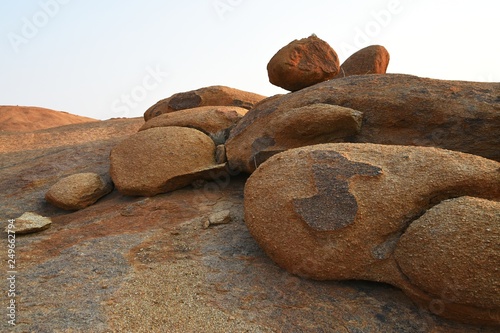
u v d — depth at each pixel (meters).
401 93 4.83
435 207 2.83
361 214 3.01
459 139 4.45
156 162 5.64
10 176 7.32
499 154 4.32
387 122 4.82
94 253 3.94
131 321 2.75
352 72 7.80
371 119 4.91
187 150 5.81
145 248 4.00
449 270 2.46
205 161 5.87
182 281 3.28
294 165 3.59
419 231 2.71
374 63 7.61
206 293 3.09
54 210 5.80
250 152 5.52
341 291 2.98
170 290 3.15
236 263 3.52
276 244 3.25
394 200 3.03
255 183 3.73
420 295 2.67
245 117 6.23
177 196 5.54
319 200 3.17
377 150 3.55
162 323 2.73
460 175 3.03
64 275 3.48
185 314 2.83
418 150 3.42
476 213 2.57
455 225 2.56
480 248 2.41
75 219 5.15
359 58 7.78
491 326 2.54
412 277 2.67
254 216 3.47
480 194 3.03
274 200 3.39
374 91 5.05
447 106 4.51
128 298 3.04
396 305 2.79
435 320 2.63
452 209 2.69
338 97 5.19
